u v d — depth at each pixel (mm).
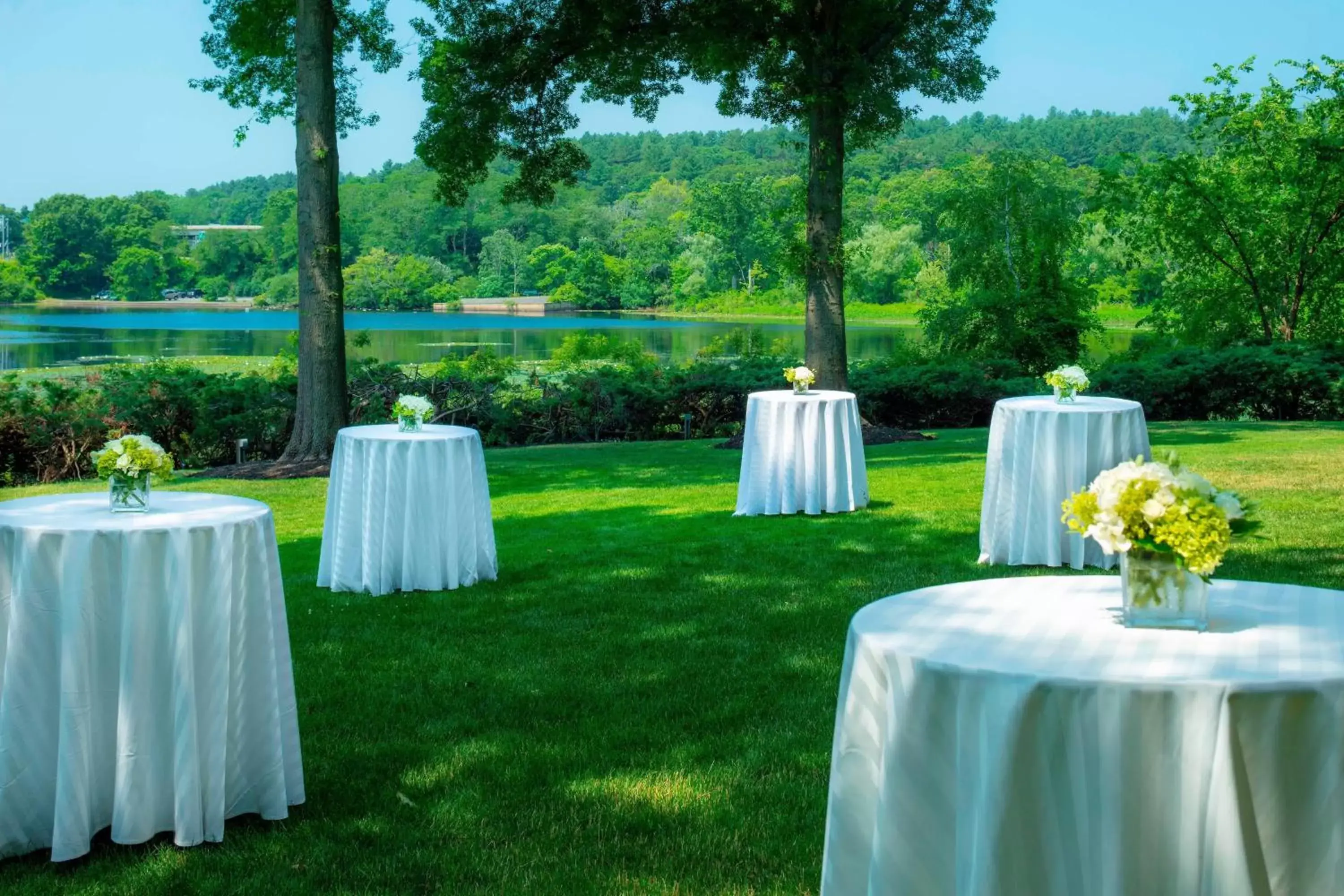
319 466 16062
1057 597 3561
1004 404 8594
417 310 130250
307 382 16625
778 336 71125
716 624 7117
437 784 4766
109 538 4004
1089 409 8172
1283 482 11539
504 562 9336
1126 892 2719
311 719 5609
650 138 185125
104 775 4113
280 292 138375
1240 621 3252
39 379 19172
